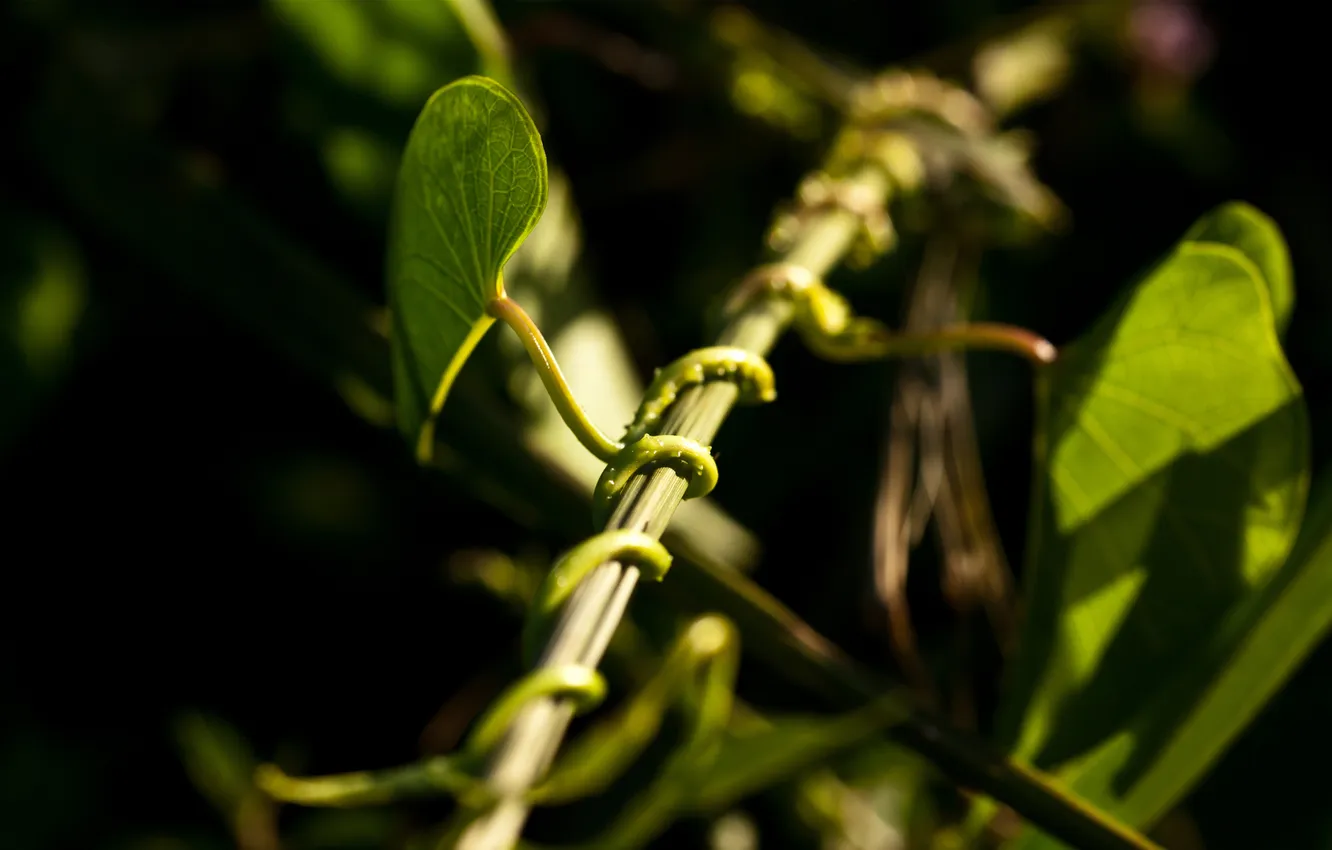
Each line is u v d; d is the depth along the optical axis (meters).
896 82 0.43
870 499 0.44
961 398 0.39
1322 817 0.43
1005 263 0.49
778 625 0.31
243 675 0.45
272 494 0.45
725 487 0.45
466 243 0.26
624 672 0.42
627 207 0.49
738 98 0.46
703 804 0.35
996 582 0.39
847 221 0.33
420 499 0.45
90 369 0.44
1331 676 0.45
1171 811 0.43
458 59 0.34
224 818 0.44
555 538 0.44
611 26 0.45
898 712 0.30
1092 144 0.51
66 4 0.38
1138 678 0.30
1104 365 0.29
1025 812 0.29
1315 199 0.51
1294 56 0.53
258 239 0.34
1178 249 0.28
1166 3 0.49
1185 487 0.29
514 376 0.34
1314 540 0.30
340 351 0.34
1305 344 0.49
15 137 0.37
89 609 0.45
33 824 0.42
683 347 0.47
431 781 0.25
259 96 0.41
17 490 0.44
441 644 0.46
